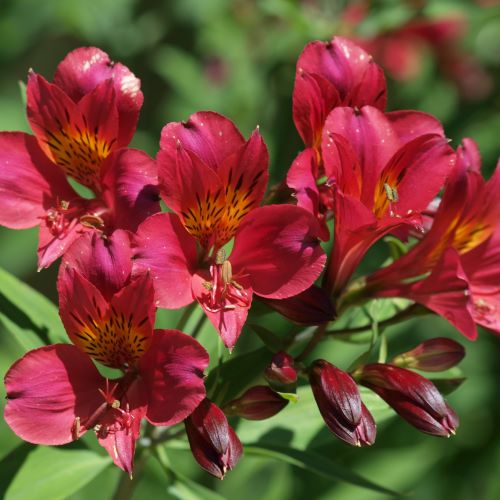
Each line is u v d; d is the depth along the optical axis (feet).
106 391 1.73
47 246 1.79
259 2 2.36
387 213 1.84
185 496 1.91
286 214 1.74
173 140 1.76
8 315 1.87
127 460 1.71
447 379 1.87
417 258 1.86
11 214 1.81
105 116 1.81
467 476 2.37
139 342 1.74
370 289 1.86
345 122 1.80
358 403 1.76
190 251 1.76
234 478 2.20
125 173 1.77
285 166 2.26
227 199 1.77
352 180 1.78
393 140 1.82
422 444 2.25
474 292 1.88
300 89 1.81
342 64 1.86
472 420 2.38
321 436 1.92
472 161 1.85
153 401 1.72
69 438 1.72
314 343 1.83
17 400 1.71
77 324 1.74
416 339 2.32
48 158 1.84
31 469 1.87
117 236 1.73
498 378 2.37
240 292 1.74
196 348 1.71
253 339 2.21
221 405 1.84
